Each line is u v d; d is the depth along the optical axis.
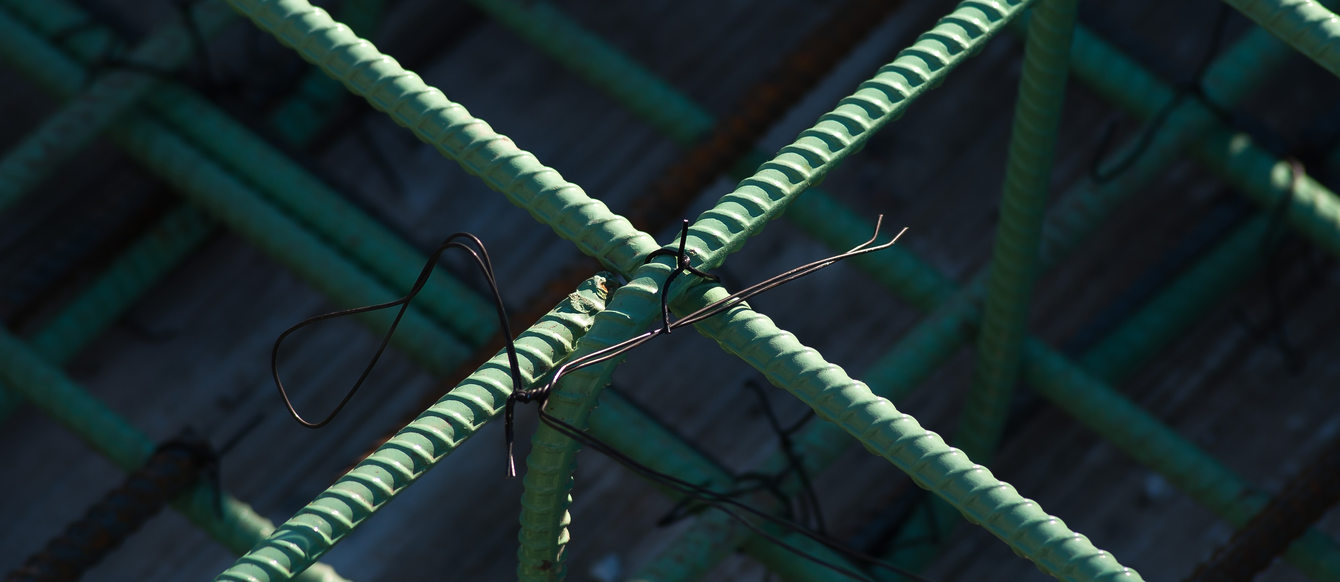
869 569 6.04
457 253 7.29
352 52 3.15
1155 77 5.76
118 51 6.17
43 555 4.89
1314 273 7.00
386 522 6.91
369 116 7.51
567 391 2.93
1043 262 5.54
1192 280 6.30
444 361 5.64
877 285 7.18
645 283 2.96
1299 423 6.85
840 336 7.12
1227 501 5.31
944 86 7.48
